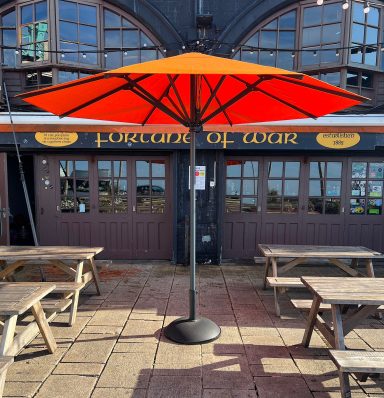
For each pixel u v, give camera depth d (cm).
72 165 669
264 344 349
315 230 677
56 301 373
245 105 399
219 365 311
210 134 594
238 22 626
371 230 675
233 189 675
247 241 681
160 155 666
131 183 670
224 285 533
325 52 632
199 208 642
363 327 391
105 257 679
